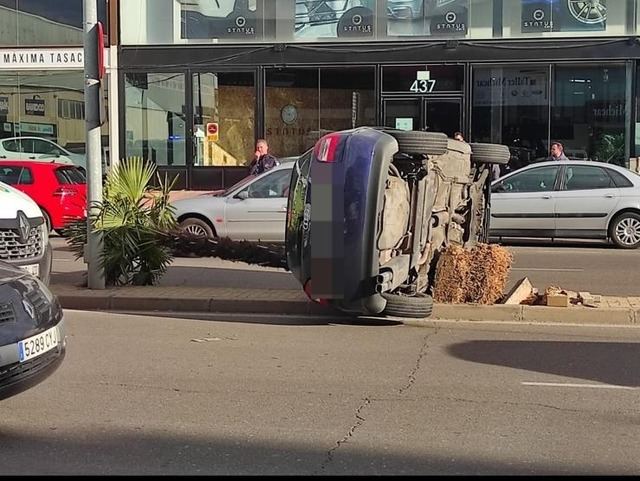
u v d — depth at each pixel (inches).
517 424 215.8
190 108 893.2
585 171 618.8
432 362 282.5
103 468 184.4
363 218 308.2
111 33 892.6
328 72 872.3
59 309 220.7
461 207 412.2
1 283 203.5
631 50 815.7
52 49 917.2
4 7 919.0
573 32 830.5
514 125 845.8
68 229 426.6
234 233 565.0
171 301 382.3
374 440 203.2
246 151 892.0
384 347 305.3
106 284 417.7
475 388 249.8
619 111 825.5
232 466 186.1
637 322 348.8
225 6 880.9
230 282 446.0
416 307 331.6
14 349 193.5
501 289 371.2
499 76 844.6
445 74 852.0
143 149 902.4
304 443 201.0
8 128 928.9
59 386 250.2
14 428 211.3
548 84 836.0
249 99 888.9
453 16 847.7
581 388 250.4
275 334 329.1
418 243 335.9
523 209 617.6
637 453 194.4
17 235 311.4
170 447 198.1
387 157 309.4
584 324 348.8
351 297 312.7
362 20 861.2
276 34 876.6
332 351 299.0
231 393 243.9
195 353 295.1
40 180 669.9
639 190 608.7
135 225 415.5
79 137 924.0
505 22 841.5
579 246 638.5
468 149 381.4
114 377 261.3
